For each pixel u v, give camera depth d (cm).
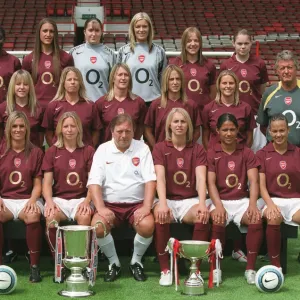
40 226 420
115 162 436
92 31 542
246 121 494
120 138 430
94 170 432
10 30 1589
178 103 488
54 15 1692
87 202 429
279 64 479
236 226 437
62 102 486
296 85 486
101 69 545
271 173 447
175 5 1747
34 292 386
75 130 444
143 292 388
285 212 438
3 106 489
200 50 528
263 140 558
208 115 494
